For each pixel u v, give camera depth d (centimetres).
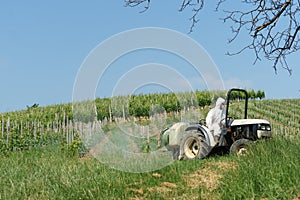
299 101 4406
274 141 1023
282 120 2956
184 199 746
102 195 753
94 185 811
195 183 848
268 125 1130
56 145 1744
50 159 1306
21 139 1802
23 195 770
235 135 1116
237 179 798
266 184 741
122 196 757
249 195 724
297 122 2864
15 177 941
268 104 4009
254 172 804
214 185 819
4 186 827
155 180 869
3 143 1753
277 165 816
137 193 782
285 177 750
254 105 3891
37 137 1919
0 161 1291
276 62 852
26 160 1266
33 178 910
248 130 1109
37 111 3186
